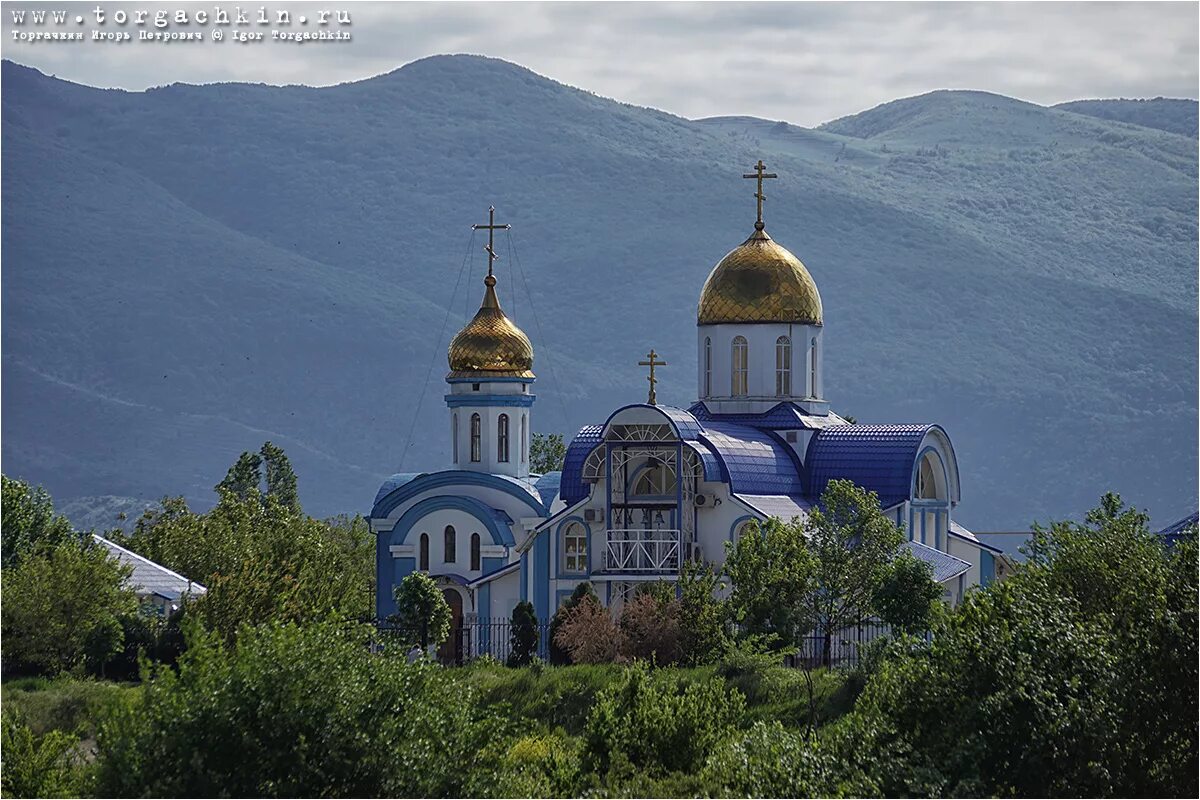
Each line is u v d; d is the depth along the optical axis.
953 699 116.62
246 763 108.31
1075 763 114.06
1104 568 134.38
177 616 189.62
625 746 134.12
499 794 114.00
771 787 118.75
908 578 169.50
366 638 118.88
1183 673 121.38
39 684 171.50
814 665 178.00
